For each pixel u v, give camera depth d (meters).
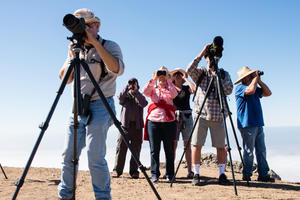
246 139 5.60
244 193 4.12
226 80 4.85
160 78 5.19
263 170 5.57
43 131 2.11
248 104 5.59
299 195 4.06
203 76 4.93
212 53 4.32
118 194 4.06
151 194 4.06
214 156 8.44
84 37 2.42
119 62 2.68
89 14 2.71
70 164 2.72
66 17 2.29
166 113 5.09
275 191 4.33
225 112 4.84
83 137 2.80
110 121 2.77
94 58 2.73
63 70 2.85
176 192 4.20
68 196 2.72
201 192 4.18
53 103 2.19
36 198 3.77
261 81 5.71
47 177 5.72
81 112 2.42
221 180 4.96
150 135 5.18
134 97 5.83
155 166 5.14
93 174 2.67
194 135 4.95
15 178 5.49
